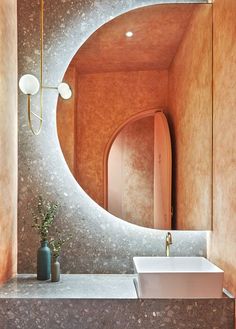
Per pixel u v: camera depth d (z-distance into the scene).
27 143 2.18
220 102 1.98
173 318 1.68
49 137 2.18
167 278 1.68
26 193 2.17
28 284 1.90
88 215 2.17
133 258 2.00
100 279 2.02
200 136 2.17
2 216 1.89
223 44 1.93
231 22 1.77
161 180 2.18
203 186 2.15
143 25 2.21
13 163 2.09
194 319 1.68
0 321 1.66
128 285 1.90
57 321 1.67
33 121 2.19
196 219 2.15
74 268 2.16
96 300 1.67
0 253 1.87
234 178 1.69
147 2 2.21
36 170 2.17
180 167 2.18
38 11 2.20
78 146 2.19
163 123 2.20
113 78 2.21
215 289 1.68
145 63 2.21
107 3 2.21
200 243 2.20
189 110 2.19
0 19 1.88
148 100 2.21
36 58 2.19
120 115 2.20
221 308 1.68
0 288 1.83
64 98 2.19
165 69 2.21
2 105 1.90
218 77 2.03
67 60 2.20
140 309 1.67
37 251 2.03
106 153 2.18
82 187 2.18
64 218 2.17
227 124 1.83
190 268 2.01
